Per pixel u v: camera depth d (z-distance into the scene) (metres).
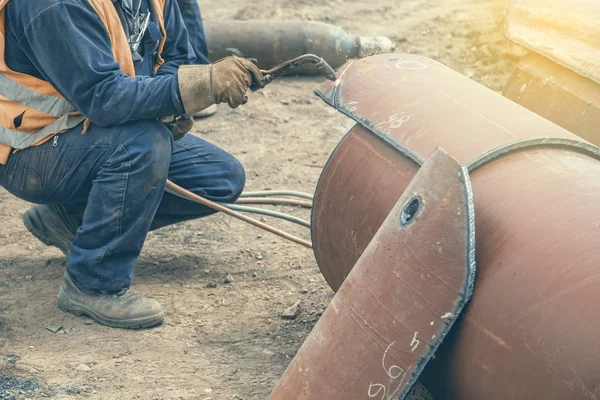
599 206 1.97
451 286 2.01
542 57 3.43
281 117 5.68
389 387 2.06
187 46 3.63
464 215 2.03
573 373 1.75
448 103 2.49
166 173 3.16
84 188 3.24
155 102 2.96
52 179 3.21
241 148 5.17
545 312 1.85
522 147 2.23
